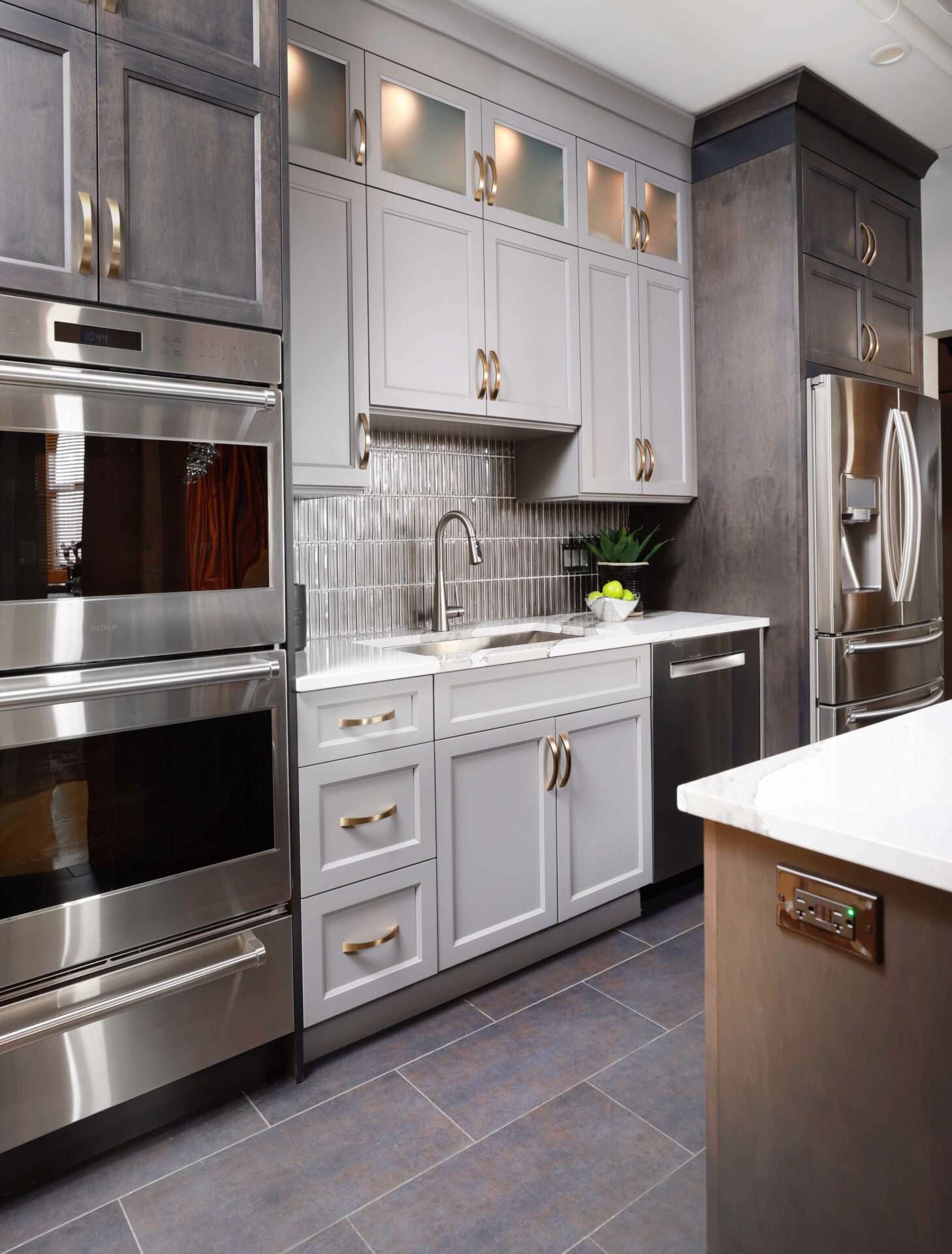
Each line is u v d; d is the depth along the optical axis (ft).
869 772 3.53
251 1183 4.99
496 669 7.13
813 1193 3.16
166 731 5.24
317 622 8.25
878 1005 2.92
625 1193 4.84
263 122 5.48
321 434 6.97
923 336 11.23
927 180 11.21
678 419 10.02
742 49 8.39
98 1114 5.24
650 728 8.45
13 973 4.74
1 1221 4.73
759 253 9.47
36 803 4.78
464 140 7.89
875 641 9.65
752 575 9.78
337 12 6.93
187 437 5.25
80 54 4.71
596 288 9.08
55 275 4.67
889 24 7.87
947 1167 2.77
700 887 9.34
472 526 8.30
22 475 4.67
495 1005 6.95
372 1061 6.21
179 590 5.28
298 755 5.90
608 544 10.05
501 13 7.73
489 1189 4.90
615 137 9.19
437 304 7.70
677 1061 6.08
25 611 4.72
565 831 7.74
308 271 6.85
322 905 6.09
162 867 5.27
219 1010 5.56
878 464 9.63
